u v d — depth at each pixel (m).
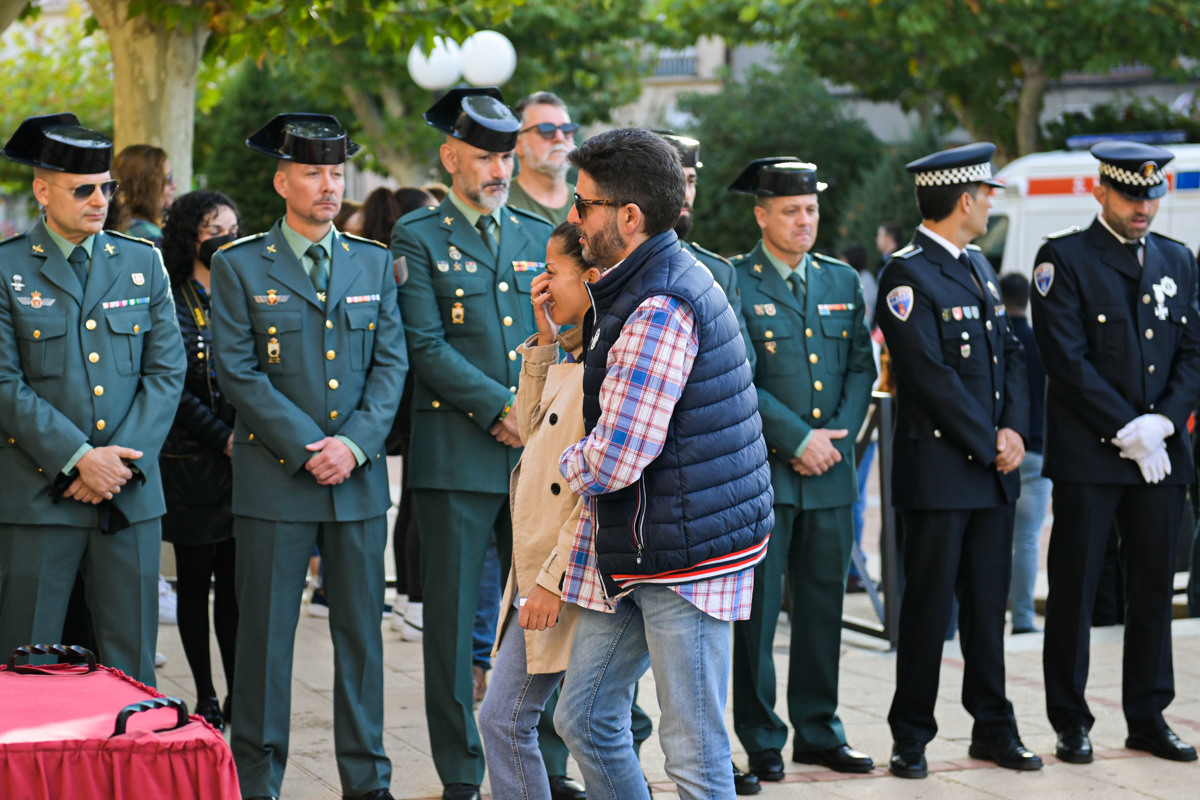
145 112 8.13
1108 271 5.23
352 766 4.48
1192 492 8.26
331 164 4.52
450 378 4.64
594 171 3.33
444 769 4.63
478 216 4.84
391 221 6.95
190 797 2.80
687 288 3.26
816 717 5.10
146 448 4.39
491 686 3.69
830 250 23.58
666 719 3.31
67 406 4.30
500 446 4.73
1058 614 5.24
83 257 4.43
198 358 5.40
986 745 5.14
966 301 5.04
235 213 5.62
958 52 17.47
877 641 7.35
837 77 20.56
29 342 4.29
